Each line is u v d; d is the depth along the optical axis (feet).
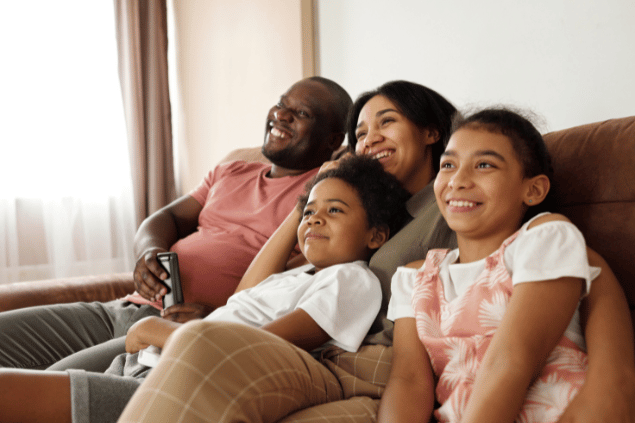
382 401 2.30
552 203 2.67
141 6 11.75
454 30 5.99
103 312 4.57
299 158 5.25
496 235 2.43
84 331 4.38
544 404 2.02
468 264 2.48
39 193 10.62
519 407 1.85
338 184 3.22
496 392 1.85
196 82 11.50
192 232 5.81
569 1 4.91
